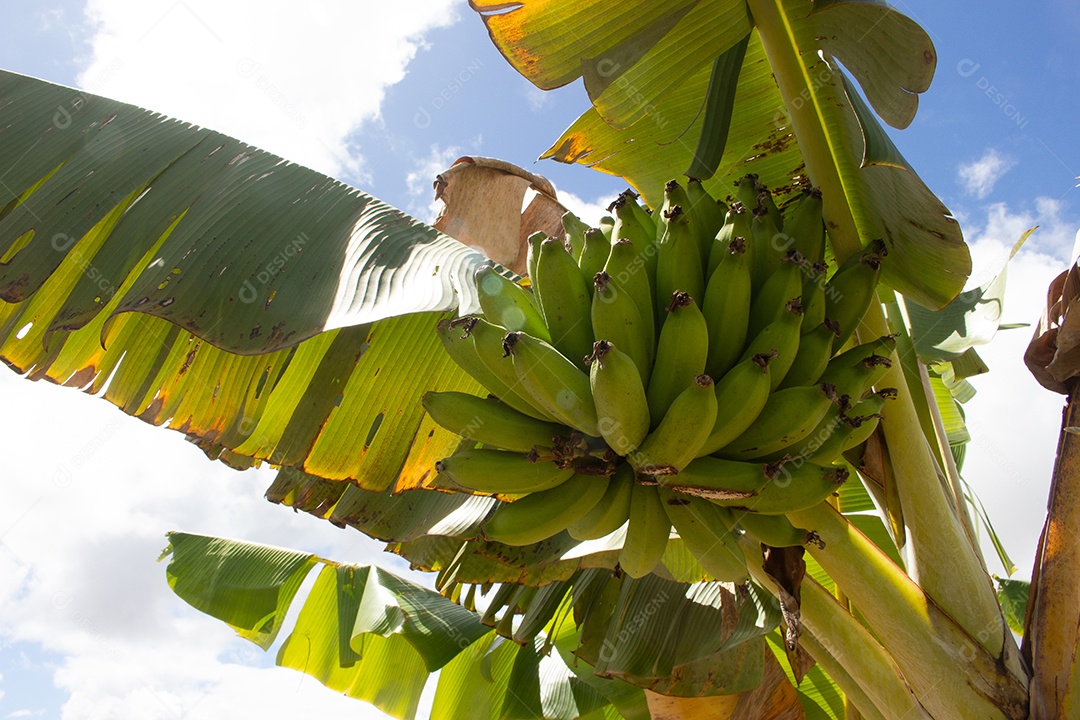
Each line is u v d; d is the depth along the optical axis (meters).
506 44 2.23
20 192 2.19
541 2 2.12
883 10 1.76
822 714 3.35
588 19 2.18
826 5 1.93
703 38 2.26
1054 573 1.95
